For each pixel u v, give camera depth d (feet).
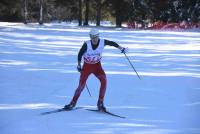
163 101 36.68
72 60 65.31
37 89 41.22
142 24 211.41
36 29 155.43
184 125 28.91
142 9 210.79
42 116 30.81
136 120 30.14
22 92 39.63
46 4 302.04
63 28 172.24
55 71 53.36
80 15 234.79
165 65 61.21
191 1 205.67
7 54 71.77
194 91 41.39
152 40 113.60
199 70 56.70
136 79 48.24
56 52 77.30
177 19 205.46
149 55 74.95
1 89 40.96
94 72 32.73
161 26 195.93
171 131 27.37
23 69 54.70
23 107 33.63
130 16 212.43
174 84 45.16
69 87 42.57
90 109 33.24
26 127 27.81
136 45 96.53
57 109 33.06
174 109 33.71
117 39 113.60
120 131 27.25
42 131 26.89
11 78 47.50
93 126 28.35
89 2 253.65
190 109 33.76
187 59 69.31
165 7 209.15
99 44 32.30
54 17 322.34
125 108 33.94
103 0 233.14
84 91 40.55
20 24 207.41
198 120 30.32
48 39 108.06
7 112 31.94
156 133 26.86
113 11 235.20
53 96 38.09
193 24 199.52
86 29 168.04
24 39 106.52
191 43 104.94
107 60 65.98
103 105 32.68
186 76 50.85
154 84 45.03
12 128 27.53
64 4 259.19
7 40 101.30
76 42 100.63
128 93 40.06
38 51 78.28
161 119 30.53
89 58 32.42
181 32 161.27
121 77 49.49
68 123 28.96
